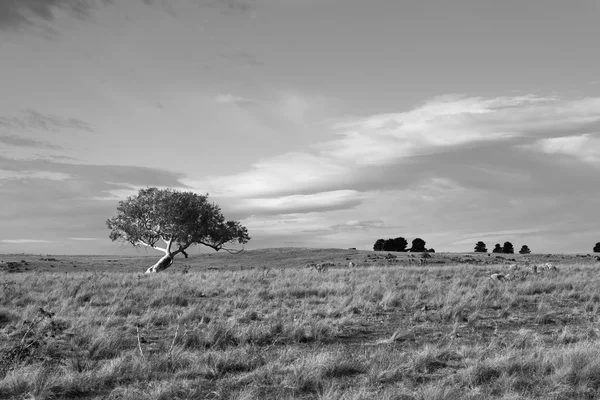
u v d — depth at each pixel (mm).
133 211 46312
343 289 18766
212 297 17984
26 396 7250
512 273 24516
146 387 7672
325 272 27922
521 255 61625
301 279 23203
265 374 8188
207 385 7848
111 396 7324
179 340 10836
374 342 11320
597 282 20234
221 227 48875
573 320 13727
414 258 55250
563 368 8125
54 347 10047
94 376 8016
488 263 47219
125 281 22297
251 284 21547
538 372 8242
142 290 18938
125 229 46812
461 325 12984
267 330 11641
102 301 16609
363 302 16016
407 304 15727
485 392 7344
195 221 46656
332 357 8922
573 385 7641
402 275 24406
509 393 7164
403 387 7527
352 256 60094
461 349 9875
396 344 11055
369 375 8148
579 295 17609
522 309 15414
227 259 64125
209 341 10758
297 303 16312
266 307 15500
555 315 14250
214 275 26125
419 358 8938
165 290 18609
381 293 17828
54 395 7367
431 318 13945
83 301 16625
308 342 11227
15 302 16078
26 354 9195
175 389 7402
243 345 10625
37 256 71875
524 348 10016
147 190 47156
